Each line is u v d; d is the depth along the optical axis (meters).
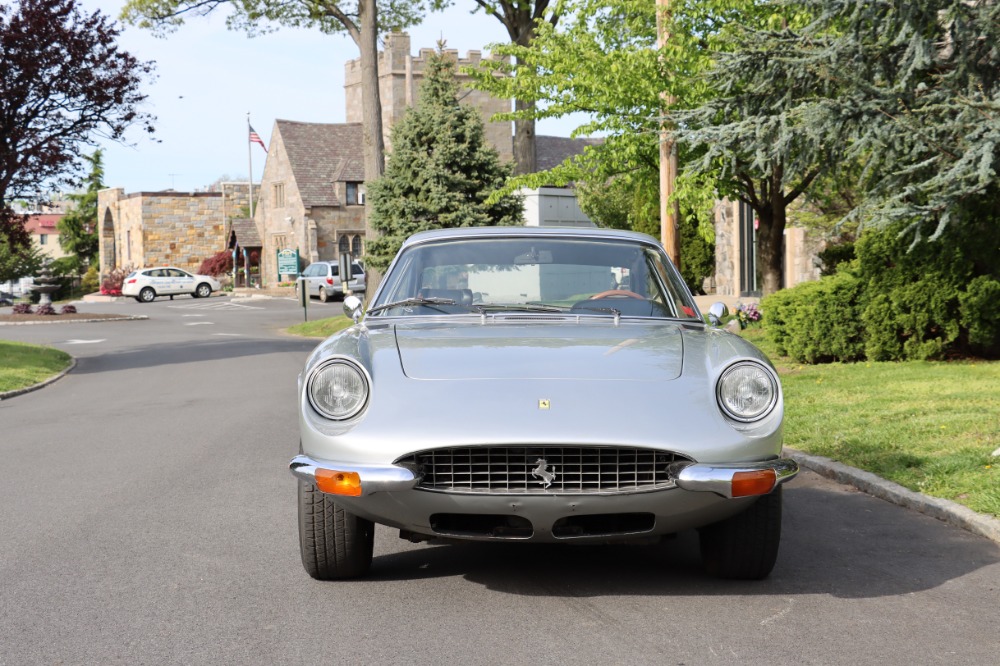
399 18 31.17
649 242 6.18
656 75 15.27
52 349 22.77
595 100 16.38
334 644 4.12
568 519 4.48
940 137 9.87
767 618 4.39
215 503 6.91
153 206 68.69
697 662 3.88
